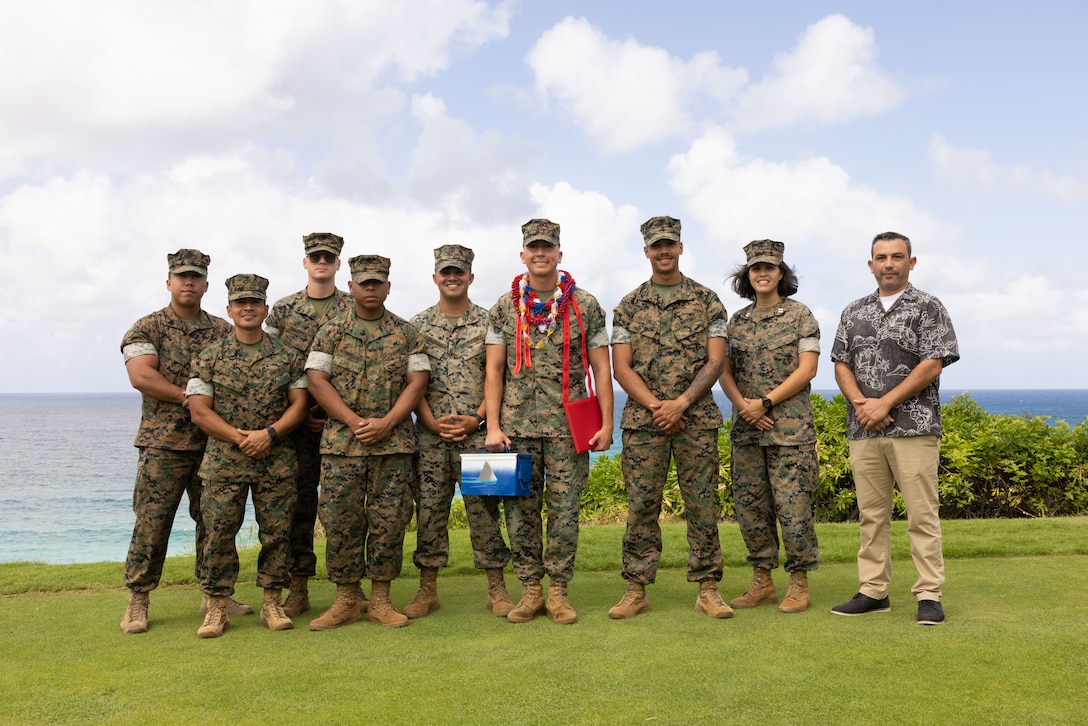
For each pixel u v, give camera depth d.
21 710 3.19
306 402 4.90
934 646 3.80
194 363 4.74
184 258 5.07
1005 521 7.68
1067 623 4.18
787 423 4.91
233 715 3.10
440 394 5.17
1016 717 2.89
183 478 4.94
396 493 4.79
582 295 5.00
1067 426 9.27
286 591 5.86
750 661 3.65
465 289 5.36
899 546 6.66
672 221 4.88
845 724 2.86
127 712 3.16
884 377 4.68
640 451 4.84
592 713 3.03
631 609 4.73
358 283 4.74
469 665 3.71
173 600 5.59
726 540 7.29
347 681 3.51
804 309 5.05
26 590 5.88
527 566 4.79
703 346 4.93
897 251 4.75
